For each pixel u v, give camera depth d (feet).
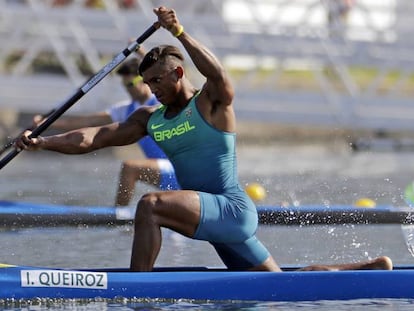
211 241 84.94
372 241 113.39
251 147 255.50
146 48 221.66
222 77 82.43
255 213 86.17
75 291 80.74
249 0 229.25
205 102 83.97
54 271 80.89
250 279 82.48
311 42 234.17
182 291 81.66
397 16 241.55
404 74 246.06
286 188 164.76
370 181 177.37
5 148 120.06
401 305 81.00
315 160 224.53
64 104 89.97
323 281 83.20
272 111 235.40
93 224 124.36
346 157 233.14
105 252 107.14
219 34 229.25
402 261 102.17
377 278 83.82
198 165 84.64
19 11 214.90
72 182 175.42
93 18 224.53
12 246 110.52
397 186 169.17
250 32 229.66
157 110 87.61
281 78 284.20
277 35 230.68
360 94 240.12
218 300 81.92
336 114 239.30
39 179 180.86
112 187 167.02
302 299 82.84
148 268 82.48
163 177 126.41
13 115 236.22
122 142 88.69
